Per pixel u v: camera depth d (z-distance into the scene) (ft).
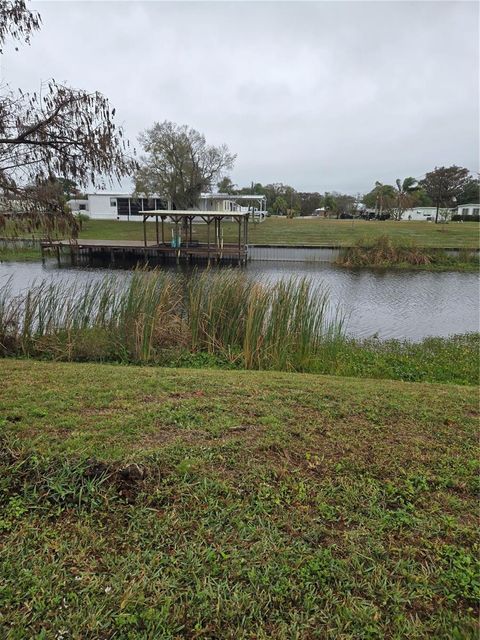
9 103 9.12
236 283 18.71
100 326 17.15
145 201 122.93
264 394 10.12
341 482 6.44
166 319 18.04
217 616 4.18
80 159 9.43
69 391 9.71
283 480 6.43
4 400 8.96
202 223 119.96
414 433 8.30
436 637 4.07
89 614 4.12
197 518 5.55
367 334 28.81
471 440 8.09
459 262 65.05
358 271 60.59
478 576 4.76
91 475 6.27
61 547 4.97
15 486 6.03
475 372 17.54
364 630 4.10
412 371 17.29
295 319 16.93
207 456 6.93
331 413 9.08
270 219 147.54
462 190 156.04
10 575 4.54
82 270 59.00
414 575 4.75
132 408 8.77
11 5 9.59
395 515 5.75
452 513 5.88
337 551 5.07
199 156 110.01
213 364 16.15
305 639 3.99
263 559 4.89
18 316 17.47
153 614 4.15
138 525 5.38
